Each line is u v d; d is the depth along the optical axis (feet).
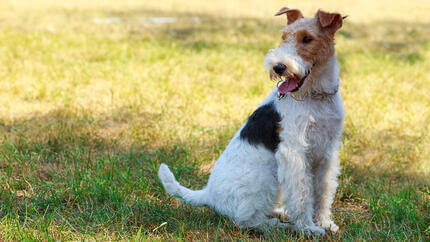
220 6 70.38
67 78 27.45
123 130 20.04
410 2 78.54
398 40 43.80
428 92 26.58
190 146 18.60
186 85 26.71
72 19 51.44
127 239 11.68
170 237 11.89
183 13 60.49
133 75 28.50
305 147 11.71
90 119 21.08
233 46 38.17
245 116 21.91
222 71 30.32
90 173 15.46
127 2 72.02
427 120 22.04
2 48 34.06
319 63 11.40
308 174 12.17
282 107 11.78
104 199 13.92
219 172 12.17
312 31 11.25
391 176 16.53
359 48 38.93
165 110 22.62
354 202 14.92
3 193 14.01
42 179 15.72
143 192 14.55
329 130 11.99
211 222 12.92
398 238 11.61
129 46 36.52
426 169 16.87
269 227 12.23
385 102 24.61
